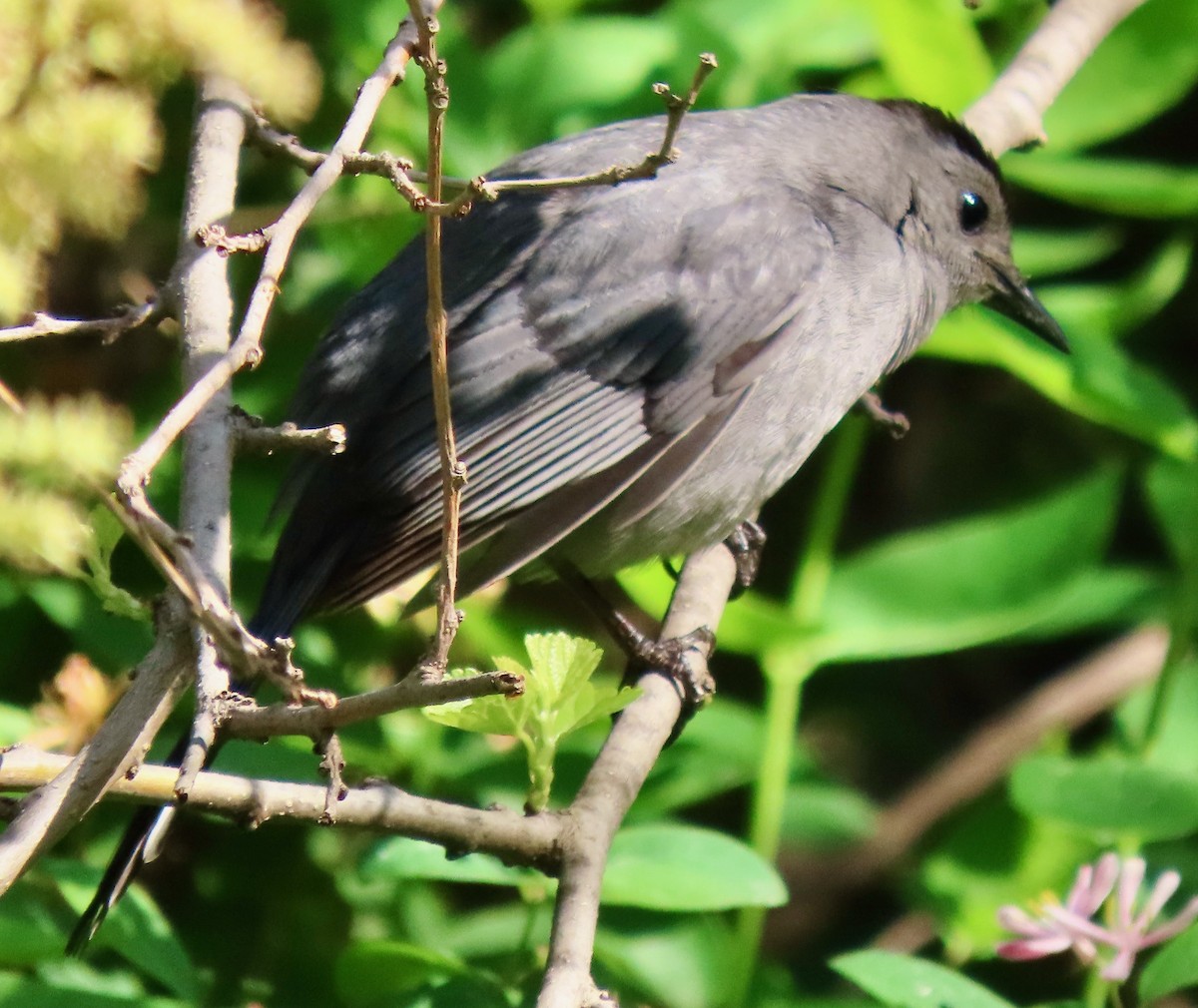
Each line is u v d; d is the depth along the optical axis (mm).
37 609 9180
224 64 3545
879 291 9336
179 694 5555
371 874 6969
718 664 12141
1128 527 13062
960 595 9859
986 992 6832
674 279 8781
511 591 11820
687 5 10680
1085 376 9898
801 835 10172
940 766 12320
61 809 5180
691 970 8516
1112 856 7039
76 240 9734
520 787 8570
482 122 10328
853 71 11969
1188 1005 9883
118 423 3762
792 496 12930
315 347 8797
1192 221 11328
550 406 8578
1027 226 12852
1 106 3283
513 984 7551
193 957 9211
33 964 7133
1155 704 9797
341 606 8109
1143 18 10930
